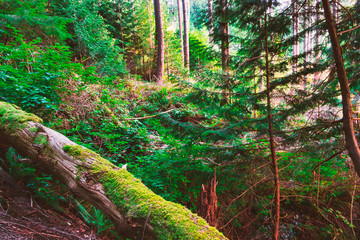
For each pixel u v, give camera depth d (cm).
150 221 154
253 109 315
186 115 621
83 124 470
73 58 862
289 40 294
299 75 288
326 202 441
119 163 435
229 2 297
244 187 363
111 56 923
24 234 164
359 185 425
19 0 574
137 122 614
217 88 325
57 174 212
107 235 235
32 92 323
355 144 244
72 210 249
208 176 379
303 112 298
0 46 420
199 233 142
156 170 394
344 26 289
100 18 1002
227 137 308
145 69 1306
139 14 1367
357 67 289
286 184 450
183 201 375
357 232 414
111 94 666
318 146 324
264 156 340
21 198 217
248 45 312
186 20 1392
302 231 413
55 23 578
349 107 251
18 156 262
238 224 384
